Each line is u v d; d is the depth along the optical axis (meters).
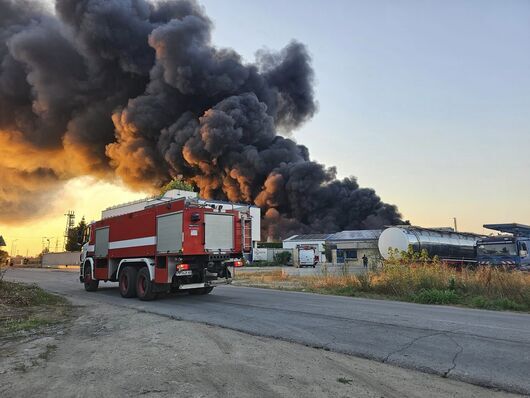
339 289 15.44
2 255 27.92
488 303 11.33
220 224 13.01
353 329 7.73
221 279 13.11
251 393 4.32
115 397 4.21
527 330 7.61
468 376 4.96
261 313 9.83
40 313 10.16
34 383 4.71
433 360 5.62
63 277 27.95
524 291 12.00
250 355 5.88
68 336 7.43
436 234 26.16
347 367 5.31
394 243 23.89
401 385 4.64
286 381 4.73
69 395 4.30
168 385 4.57
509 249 21.88
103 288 18.25
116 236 15.23
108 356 5.89
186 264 12.36
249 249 13.61
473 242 28.89
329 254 56.44
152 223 13.42
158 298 13.53
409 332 7.44
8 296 12.08
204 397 4.19
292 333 7.40
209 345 6.52
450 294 12.21
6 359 5.78
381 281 14.93
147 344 6.62
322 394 4.31
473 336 7.09
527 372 5.10
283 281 21.11
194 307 11.13
